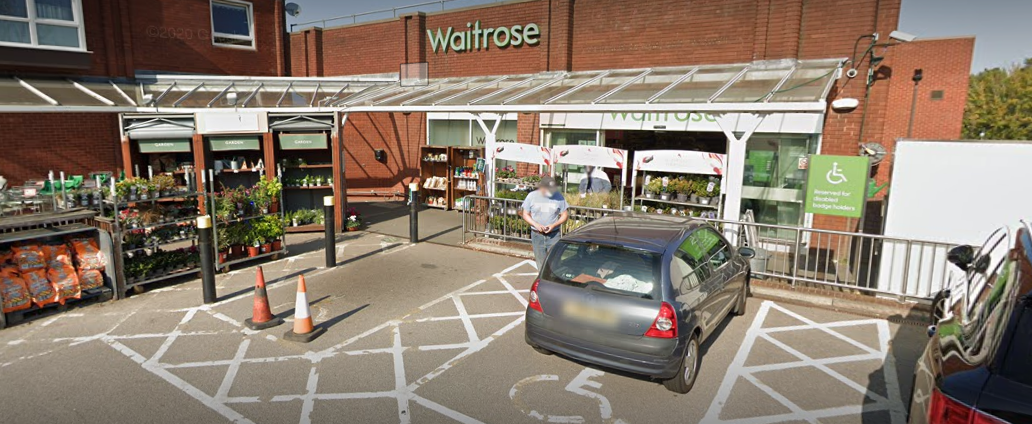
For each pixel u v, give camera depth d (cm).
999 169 711
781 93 934
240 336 662
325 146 1273
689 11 1242
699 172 983
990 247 541
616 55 1347
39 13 1298
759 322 711
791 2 1101
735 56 1196
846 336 666
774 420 478
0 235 700
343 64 1806
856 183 805
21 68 1294
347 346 633
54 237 771
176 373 567
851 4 1064
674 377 507
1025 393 280
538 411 493
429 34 1639
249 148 1230
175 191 899
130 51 1455
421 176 1661
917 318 718
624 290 507
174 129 1174
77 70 1387
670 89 1066
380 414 488
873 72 1055
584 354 517
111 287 792
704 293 559
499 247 1093
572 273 541
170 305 772
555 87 1284
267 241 1013
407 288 851
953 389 299
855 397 518
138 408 499
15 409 497
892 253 755
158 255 881
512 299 799
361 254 1068
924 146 748
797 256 825
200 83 1482
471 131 1600
